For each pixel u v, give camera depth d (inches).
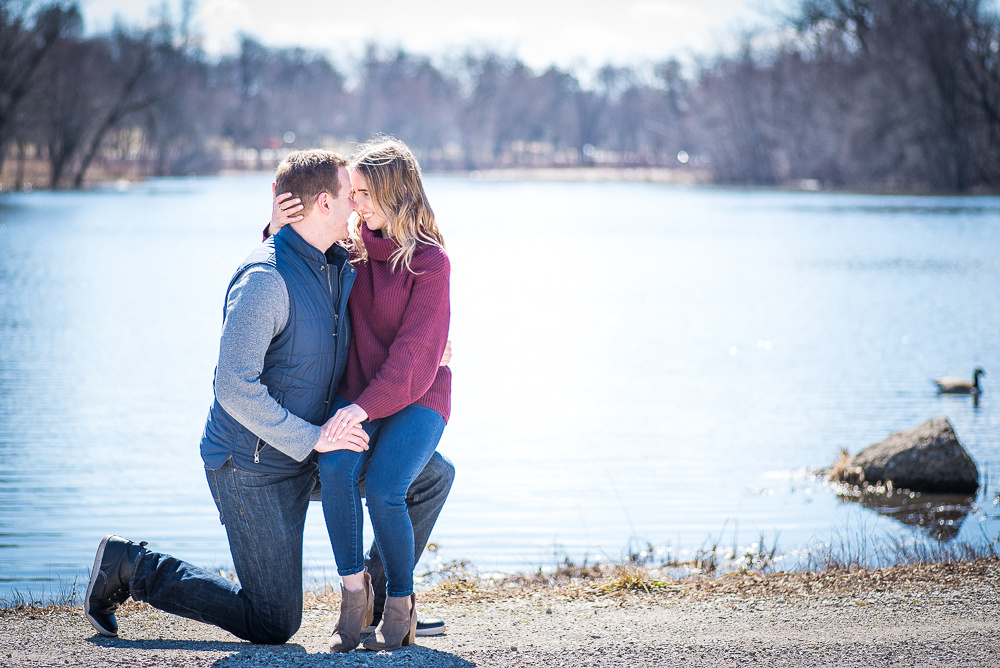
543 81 5064.0
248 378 118.8
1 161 2637.8
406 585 128.0
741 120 3198.8
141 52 2972.4
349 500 126.3
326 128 5012.3
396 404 126.0
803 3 2893.7
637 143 5162.4
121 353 532.1
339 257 129.7
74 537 242.8
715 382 467.8
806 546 237.6
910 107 2320.4
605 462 326.0
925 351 557.3
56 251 1139.3
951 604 148.3
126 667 116.7
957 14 2256.4
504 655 125.6
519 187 3388.3
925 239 1349.7
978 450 343.0
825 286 870.4
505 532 252.2
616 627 140.1
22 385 443.8
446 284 129.6
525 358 533.6
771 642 130.9
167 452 331.0
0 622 140.7
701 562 217.0
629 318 691.4
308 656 120.6
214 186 3011.8
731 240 1357.0
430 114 5000.0
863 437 362.9
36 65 2269.9
